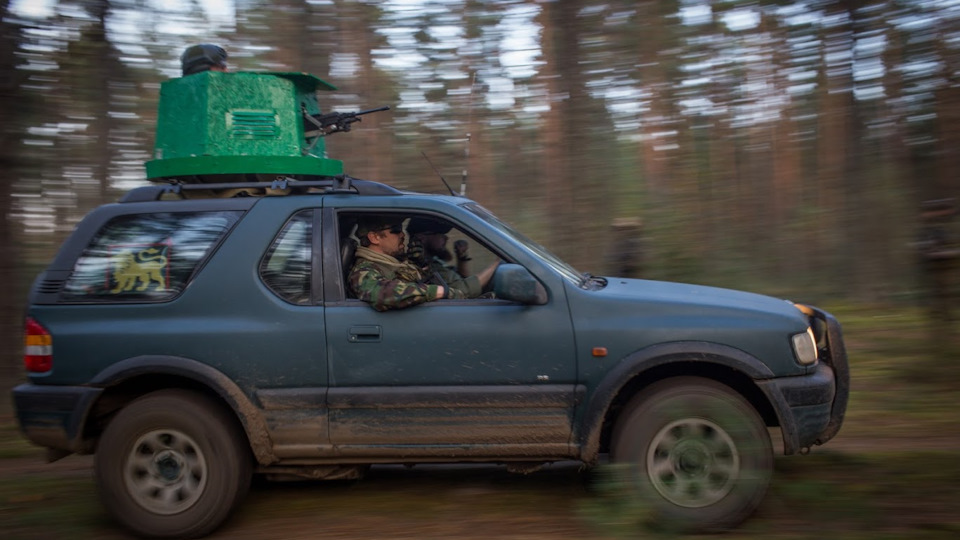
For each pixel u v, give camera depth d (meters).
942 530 3.72
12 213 7.61
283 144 4.36
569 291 3.97
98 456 3.96
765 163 12.27
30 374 4.05
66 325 4.02
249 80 4.33
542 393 3.90
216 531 4.14
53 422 3.99
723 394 3.83
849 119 11.76
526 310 3.95
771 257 12.09
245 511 4.47
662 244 11.80
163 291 4.04
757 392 4.10
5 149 7.57
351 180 4.31
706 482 3.83
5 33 7.61
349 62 11.72
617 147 11.86
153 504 3.97
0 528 4.24
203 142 4.27
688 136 11.95
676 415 3.81
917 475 4.56
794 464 4.86
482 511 4.34
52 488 4.96
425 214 4.16
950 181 9.50
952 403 6.30
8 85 7.62
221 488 3.95
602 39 11.75
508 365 3.92
